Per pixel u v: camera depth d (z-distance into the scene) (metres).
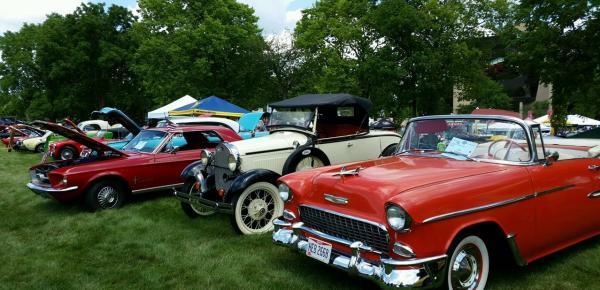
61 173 6.96
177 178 8.05
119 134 17.12
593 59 9.25
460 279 3.38
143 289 4.04
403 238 3.05
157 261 4.79
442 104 20.80
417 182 3.33
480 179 3.46
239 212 5.51
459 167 3.77
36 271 4.58
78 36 38.59
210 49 28.38
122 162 7.45
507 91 32.28
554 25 9.83
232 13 30.30
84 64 38.34
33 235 6.01
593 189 4.36
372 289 3.80
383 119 26.56
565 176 4.04
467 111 26.53
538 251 3.86
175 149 8.06
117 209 7.29
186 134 8.34
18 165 14.22
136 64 35.41
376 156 7.50
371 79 19.42
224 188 6.06
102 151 7.75
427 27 17.83
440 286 3.23
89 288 4.09
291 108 7.20
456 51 18.19
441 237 3.13
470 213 3.27
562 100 10.20
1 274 4.51
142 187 7.67
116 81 40.91
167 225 6.23
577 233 4.25
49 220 6.78
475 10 19.62
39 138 18.56
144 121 42.22
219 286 4.02
